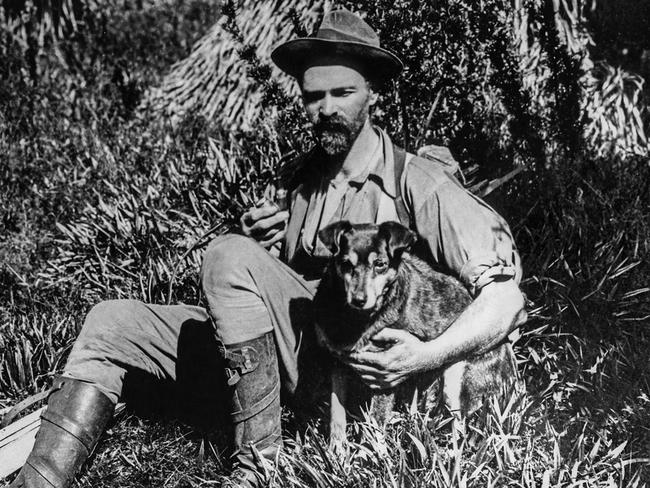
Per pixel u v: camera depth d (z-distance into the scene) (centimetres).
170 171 636
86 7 1079
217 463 381
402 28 521
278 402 363
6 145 769
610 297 452
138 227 553
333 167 380
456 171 401
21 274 588
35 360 452
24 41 985
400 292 366
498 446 334
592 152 610
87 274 544
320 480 326
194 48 911
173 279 454
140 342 378
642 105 725
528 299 455
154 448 391
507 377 375
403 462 316
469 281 358
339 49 358
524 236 512
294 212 391
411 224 375
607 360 422
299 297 365
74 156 757
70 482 354
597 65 739
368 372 352
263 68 588
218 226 506
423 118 533
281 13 755
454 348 350
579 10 730
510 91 555
